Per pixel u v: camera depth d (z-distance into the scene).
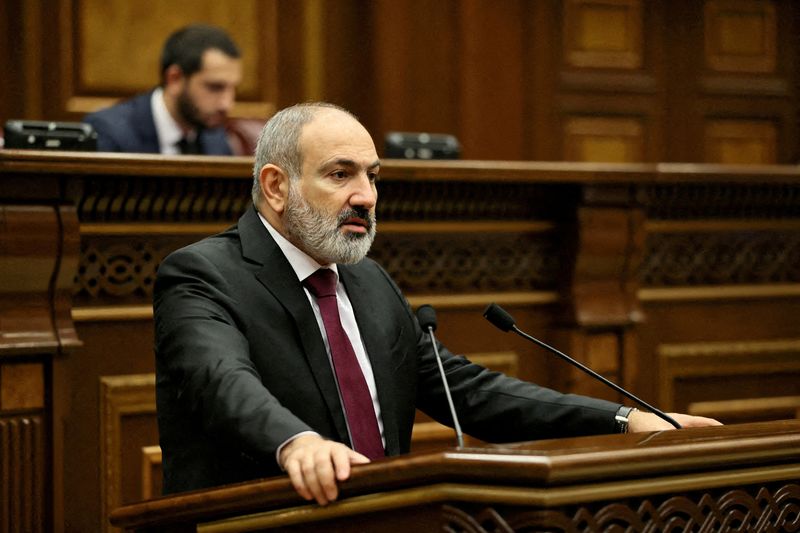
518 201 14.55
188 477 8.34
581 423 8.91
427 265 14.02
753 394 16.06
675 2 25.59
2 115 20.20
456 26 23.17
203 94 16.64
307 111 8.95
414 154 14.75
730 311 15.92
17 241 11.16
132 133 16.70
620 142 25.05
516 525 6.16
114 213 12.23
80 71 20.67
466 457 6.19
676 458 6.43
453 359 9.63
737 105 26.20
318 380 8.59
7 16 20.19
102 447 12.06
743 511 6.86
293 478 6.50
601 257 14.57
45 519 11.39
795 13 26.67
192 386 7.68
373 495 6.48
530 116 24.02
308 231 8.69
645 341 15.36
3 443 11.20
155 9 21.16
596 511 6.31
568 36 24.45
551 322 14.73
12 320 11.23
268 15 22.02
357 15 22.88
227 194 12.71
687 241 15.66
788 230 16.28
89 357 12.08
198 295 8.41
